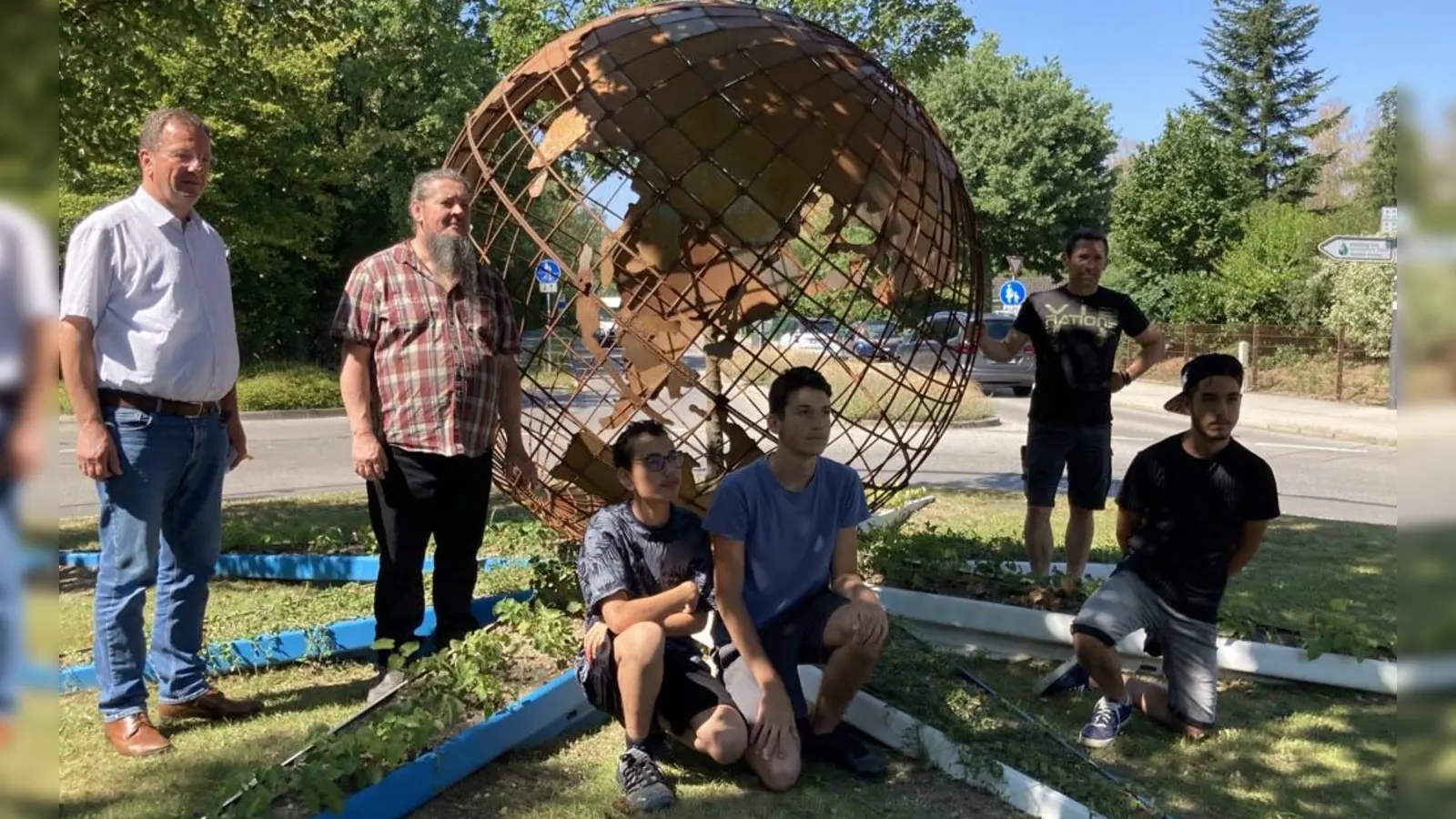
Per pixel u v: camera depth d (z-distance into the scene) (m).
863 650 3.28
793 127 3.72
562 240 4.38
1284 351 21.09
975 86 37.25
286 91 9.70
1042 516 5.14
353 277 3.64
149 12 6.15
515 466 4.04
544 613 3.99
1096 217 37.03
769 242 3.74
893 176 3.81
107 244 3.21
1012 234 36.91
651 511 3.38
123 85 6.28
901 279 3.88
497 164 4.08
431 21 22.53
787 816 3.02
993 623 4.51
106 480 3.27
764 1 11.11
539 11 13.75
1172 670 3.71
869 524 6.46
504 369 3.95
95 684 3.90
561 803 3.07
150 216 3.29
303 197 18.66
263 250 17.34
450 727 3.30
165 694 3.56
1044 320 4.99
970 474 10.66
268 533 6.26
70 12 5.91
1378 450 13.39
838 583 3.48
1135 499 3.75
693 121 3.71
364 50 20.78
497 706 3.43
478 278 3.73
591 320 3.85
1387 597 5.42
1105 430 5.05
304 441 13.65
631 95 3.71
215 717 3.62
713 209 3.67
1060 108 37.12
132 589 3.33
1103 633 3.59
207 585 3.66
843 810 3.06
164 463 3.34
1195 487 3.63
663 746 3.40
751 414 9.76
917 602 4.68
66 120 5.97
